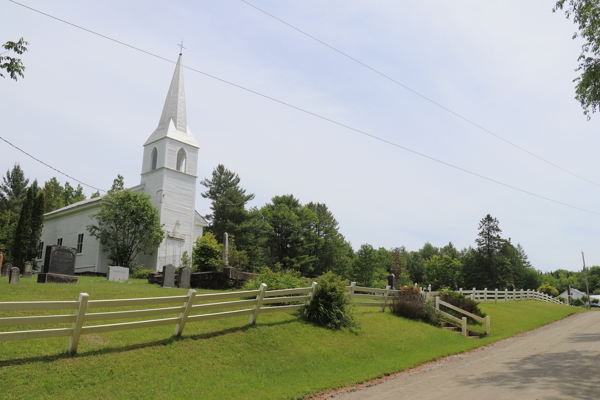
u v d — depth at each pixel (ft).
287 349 42.32
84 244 128.06
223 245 110.22
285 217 216.95
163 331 39.58
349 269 231.71
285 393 31.24
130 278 103.24
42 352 31.12
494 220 262.47
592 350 47.60
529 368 38.52
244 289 57.98
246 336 42.63
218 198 189.16
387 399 29.48
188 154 134.10
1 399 24.89
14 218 170.09
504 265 255.50
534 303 136.77
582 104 59.36
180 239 127.34
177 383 31.17
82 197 261.24
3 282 65.46
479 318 71.10
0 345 31.09
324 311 51.67
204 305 40.75
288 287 55.36
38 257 147.95
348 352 45.75
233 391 31.24
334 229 245.04
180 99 137.80
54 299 47.62
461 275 275.59
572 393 28.45
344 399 30.35
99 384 28.84
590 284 437.99
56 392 26.89
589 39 56.49
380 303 67.92
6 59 41.70
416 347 53.01
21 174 219.00
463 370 39.55
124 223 115.55
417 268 356.38
